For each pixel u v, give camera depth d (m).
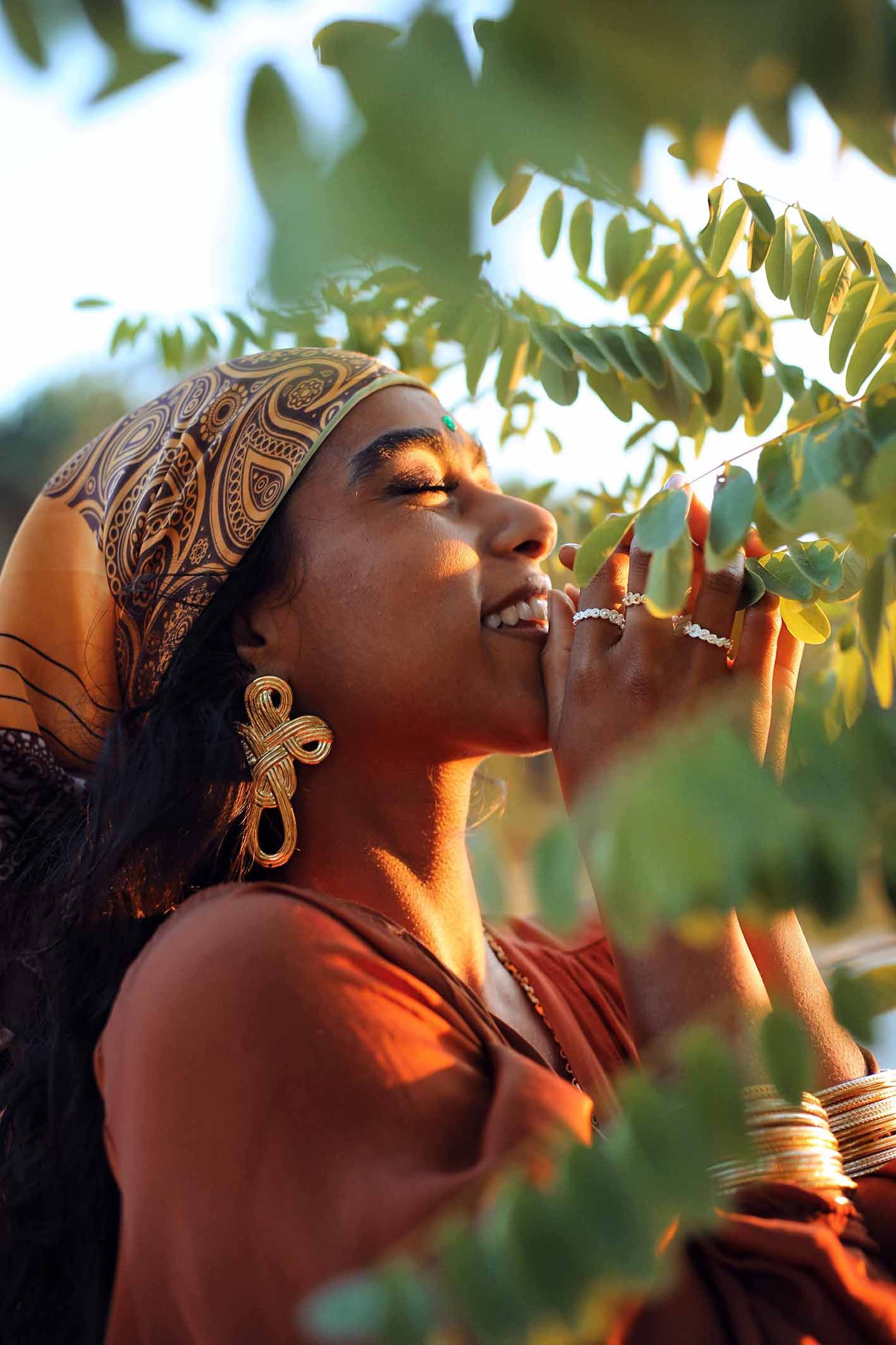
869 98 0.46
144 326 1.85
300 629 1.45
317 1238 0.94
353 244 0.40
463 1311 0.66
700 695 1.29
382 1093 1.00
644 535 0.98
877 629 0.98
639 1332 0.96
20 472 4.95
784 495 0.91
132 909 1.42
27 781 1.55
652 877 0.55
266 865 1.40
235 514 1.47
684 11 0.43
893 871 0.59
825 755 0.61
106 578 1.56
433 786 1.46
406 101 0.41
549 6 0.43
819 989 1.30
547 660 1.42
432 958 1.27
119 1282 1.11
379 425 1.48
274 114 0.41
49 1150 1.41
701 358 1.24
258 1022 1.04
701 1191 0.70
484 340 1.61
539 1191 0.71
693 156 0.46
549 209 1.31
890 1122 1.24
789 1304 1.01
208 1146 1.00
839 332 1.14
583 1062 1.51
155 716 1.45
